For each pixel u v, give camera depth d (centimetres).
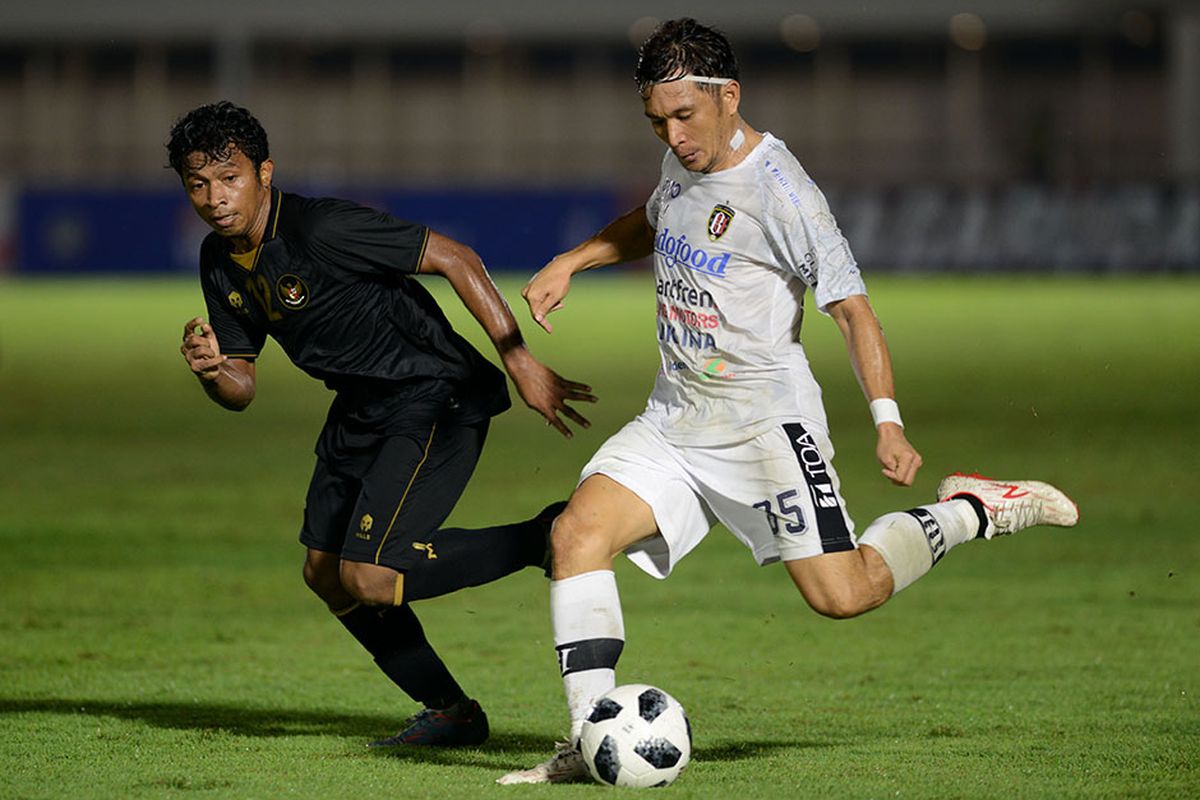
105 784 1653
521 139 16875
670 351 1745
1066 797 1586
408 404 1795
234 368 1831
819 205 1656
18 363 7794
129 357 8106
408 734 1872
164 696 2170
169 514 3841
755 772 1691
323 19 16375
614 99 16812
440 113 16900
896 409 1602
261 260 1742
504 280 12962
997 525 1844
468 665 2391
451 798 1574
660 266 1745
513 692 2208
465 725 1873
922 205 13488
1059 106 16300
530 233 13700
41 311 10988
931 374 7019
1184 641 2514
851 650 2475
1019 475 4269
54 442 5188
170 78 16875
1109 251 13238
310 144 16912
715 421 1705
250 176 1711
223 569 3170
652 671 2336
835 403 6159
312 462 4753
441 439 1809
